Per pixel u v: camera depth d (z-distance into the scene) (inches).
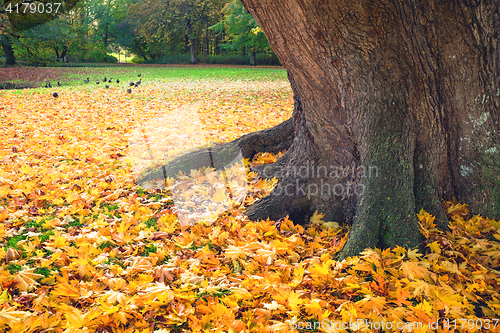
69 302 84.0
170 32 1593.3
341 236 118.5
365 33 104.1
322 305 81.3
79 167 194.2
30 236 117.3
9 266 99.8
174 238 116.0
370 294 83.8
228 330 74.0
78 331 72.7
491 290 84.7
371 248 100.6
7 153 217.2
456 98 114.3
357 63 108.0
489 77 110.2
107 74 977.5
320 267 90.2
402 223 102.7
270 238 115.3
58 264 101.3
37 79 836.0
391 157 106.7
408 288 86.4
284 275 92.5
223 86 641.0
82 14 1715.1
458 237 106.3
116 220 129.0
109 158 211.3
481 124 113.5
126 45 2028.8
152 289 86.9
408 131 109.3
